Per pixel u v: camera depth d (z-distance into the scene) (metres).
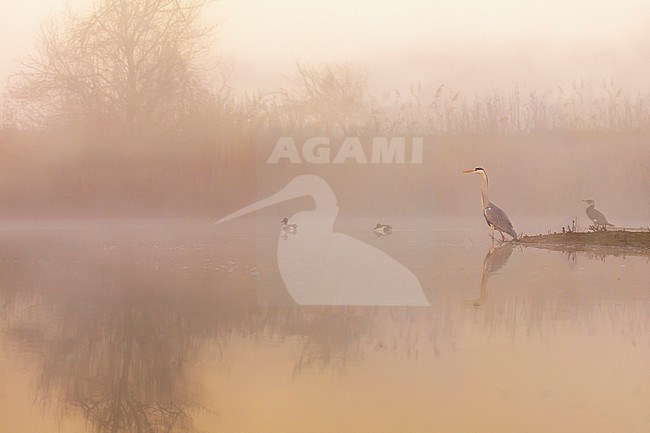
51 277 11.65
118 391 5.69
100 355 6.74
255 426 4.89
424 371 6.14
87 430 4.91
